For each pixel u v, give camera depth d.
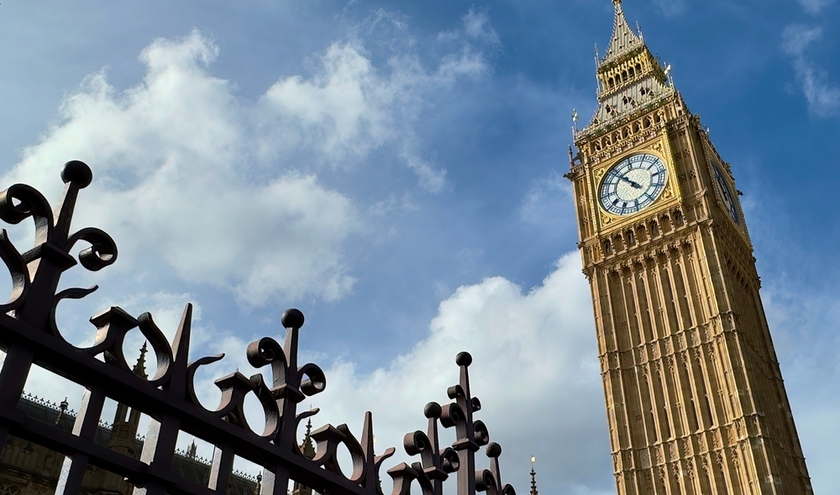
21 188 5.00
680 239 63.03
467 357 9.01
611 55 82.88
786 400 61.16
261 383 6.08
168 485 5.20
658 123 70.69
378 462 7.17
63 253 5.07
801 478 56.41
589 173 72.25
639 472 56.03
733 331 56.47
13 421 4.50
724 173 73.75
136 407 5.32
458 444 8.27
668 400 57.44
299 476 6.30
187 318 5.73
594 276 66.62
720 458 52.88
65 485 4.68
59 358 4.85
